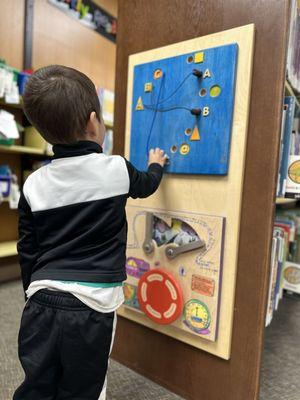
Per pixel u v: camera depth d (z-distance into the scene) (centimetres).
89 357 75
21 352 77
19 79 199
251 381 93
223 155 93
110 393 107
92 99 81
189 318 101
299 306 187
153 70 108
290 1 84
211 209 97
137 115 112
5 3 208
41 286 76
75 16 259
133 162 114
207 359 101
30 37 225
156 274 107
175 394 108
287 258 156
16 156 233
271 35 86
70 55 259
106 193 77
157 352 113
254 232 91
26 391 76
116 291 80
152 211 109
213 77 94
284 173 99
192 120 99
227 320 95
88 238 76
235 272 94
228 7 93
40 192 81
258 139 89
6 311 166
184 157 101
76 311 73
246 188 92
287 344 144
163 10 107
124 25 118
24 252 87
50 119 77
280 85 85
